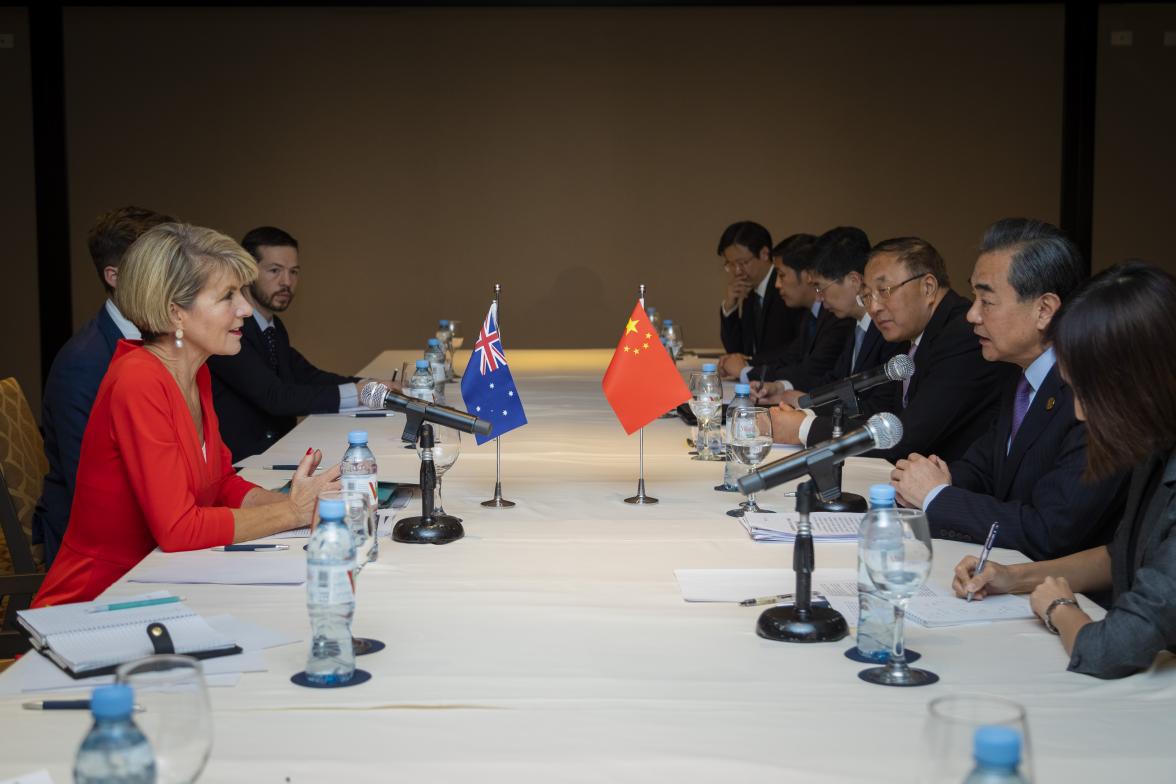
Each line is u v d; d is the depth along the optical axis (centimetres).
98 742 95
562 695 152
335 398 424
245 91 895
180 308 240
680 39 906
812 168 913
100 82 884
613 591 199
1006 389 270
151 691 100
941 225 914
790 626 174
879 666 163
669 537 237
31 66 848
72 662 154
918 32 902
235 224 903
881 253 347
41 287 854
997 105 904
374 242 913
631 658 166
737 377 559
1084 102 867
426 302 921
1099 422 177
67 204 856
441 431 256
